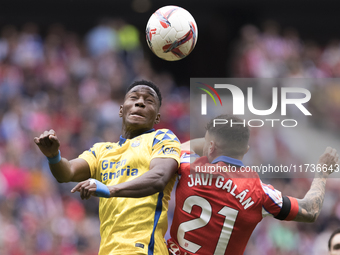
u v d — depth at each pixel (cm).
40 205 3866
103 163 1580
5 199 3806
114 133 4809
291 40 6525
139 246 1438
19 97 4909
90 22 6762
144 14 6856
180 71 6606
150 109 1612
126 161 1538
